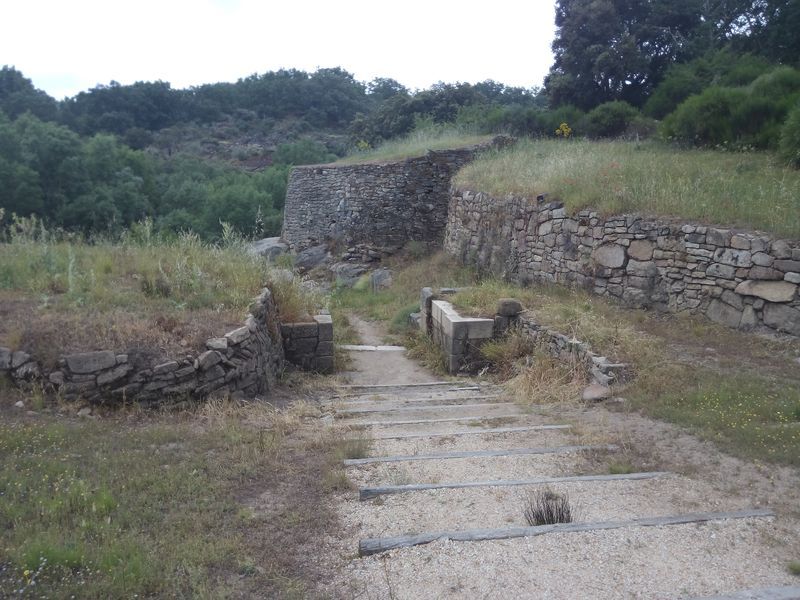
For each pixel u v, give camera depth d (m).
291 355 8.91
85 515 3.41
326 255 18.70
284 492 3.96
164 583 2.88
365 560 3.11
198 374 5.66
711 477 4.13
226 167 52.09
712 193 9.09
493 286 10.70
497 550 3.12
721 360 6.78
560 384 6.95
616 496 3.85
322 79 76.75
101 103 63.28
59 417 4.98
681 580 2.86
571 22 24.52
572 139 19.73
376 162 18.64
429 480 4.21
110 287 7.14
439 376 8.88
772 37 21.17
